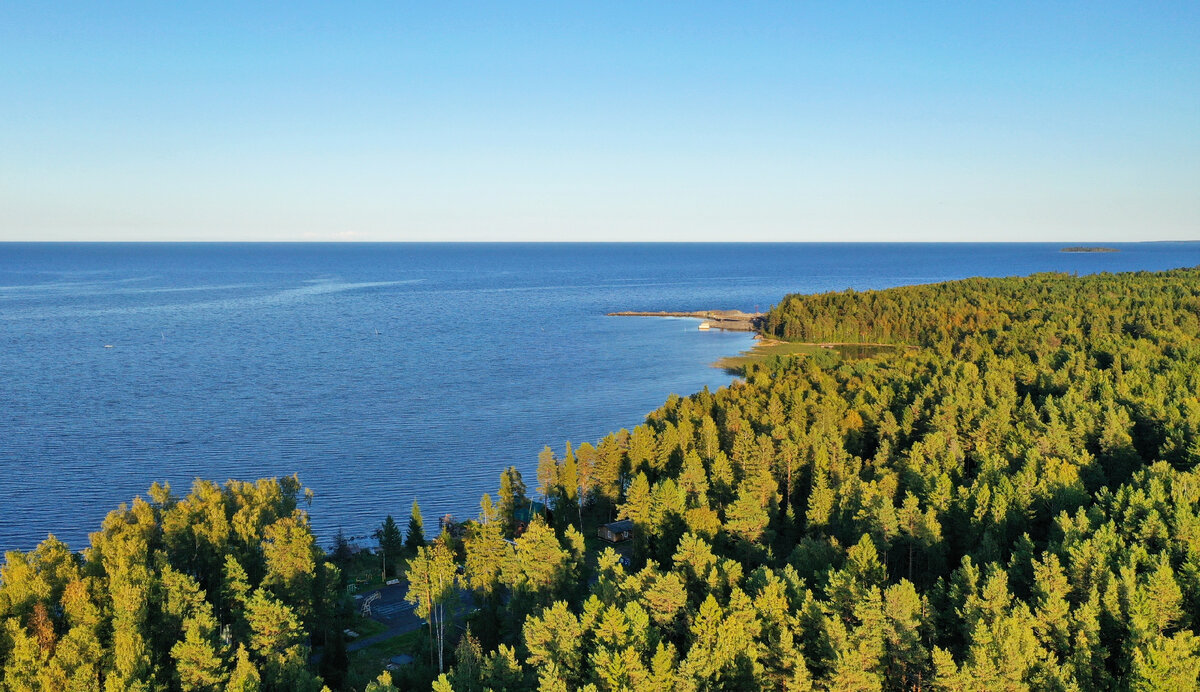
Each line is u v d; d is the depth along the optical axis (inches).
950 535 3400.6
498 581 3253.0
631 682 2234.3
